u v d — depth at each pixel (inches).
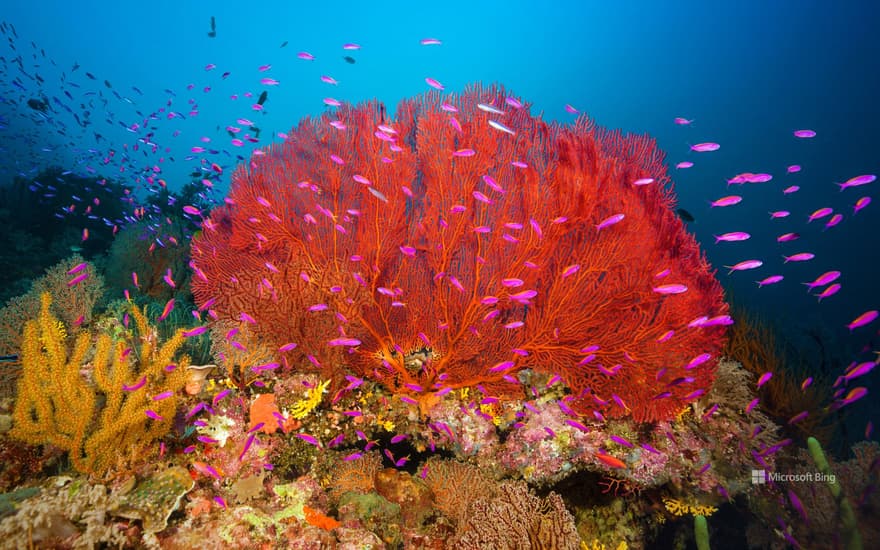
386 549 128.0
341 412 171.2
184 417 142.5
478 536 123.0
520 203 188.5
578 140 183.9
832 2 1840.6
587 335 175.8
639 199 179.0
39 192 431.5
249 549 110.8
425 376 184.5
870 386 373.4
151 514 102.7
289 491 136.9
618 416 170.6
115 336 170.1
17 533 83.6
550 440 168.9
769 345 228.4
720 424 182.9
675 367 163.2
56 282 174.1
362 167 200.2
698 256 180.7
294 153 207.9
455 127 182.4
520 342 184.2
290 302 172.6
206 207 509.7
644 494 180.9
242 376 163.6
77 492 96.7
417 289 196.1
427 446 176.1
